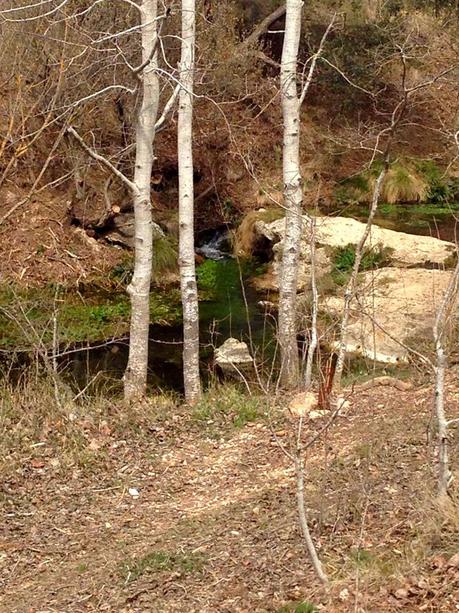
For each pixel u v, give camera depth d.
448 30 20.58
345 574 4.65
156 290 15.27
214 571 5.13
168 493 6.83
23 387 9.06
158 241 16.22
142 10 8.84
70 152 15.95
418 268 14.80
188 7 9.09
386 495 5.59
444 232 18.34
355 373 10.07
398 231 18.42
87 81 11.50
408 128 22.52
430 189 21.34
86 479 7.11
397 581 4.48
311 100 23.67
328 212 19.94
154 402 8.88
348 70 22.08
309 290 13.55
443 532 4.85
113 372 11.20
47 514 6.48
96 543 5.96
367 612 4.23
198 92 17.81
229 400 8.65
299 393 8.55
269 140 20.80
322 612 4.30
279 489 6.34
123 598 4.95
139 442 7.82
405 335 11.32
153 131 9.09
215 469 7.18
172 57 15.35
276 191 19.34
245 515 5.95
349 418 7.65
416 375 8.94
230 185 19.89
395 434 6.82
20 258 15.87
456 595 4.27
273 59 23.05
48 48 10.61
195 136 19.39
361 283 13.12
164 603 4.82
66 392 8.77
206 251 18.08
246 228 17.84
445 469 4.95
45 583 5.39
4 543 6.01
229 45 18.45
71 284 15.48
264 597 4.66
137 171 9.12
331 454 6.79
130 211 17.28
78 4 12.04
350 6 22.20
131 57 13.91
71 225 16.86
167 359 11.88
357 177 21.17
